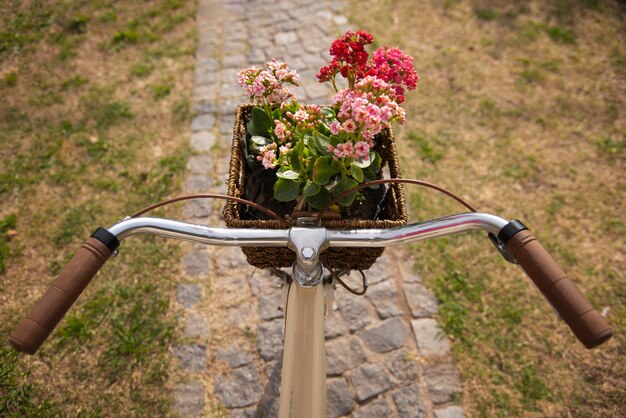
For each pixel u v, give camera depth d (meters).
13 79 3.77
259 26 4.24
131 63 3.91
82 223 2.89
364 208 1.47
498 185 3.09
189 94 3.65
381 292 2.60
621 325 2.49
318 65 3.84
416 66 3.85
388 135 1.51
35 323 0.90
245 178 1.50
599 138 3.35
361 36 1.41
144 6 4.45
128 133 3.38
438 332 2.46
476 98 3.61
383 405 2.23
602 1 4.39
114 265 2.69
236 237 1.10
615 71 3.80
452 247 2.78
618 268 2.71
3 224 2.87
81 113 3.51
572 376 2.32
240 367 2.35
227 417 2.20
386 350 2.40
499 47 4.01
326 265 1.40
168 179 3.11
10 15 4.32
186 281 2.64
